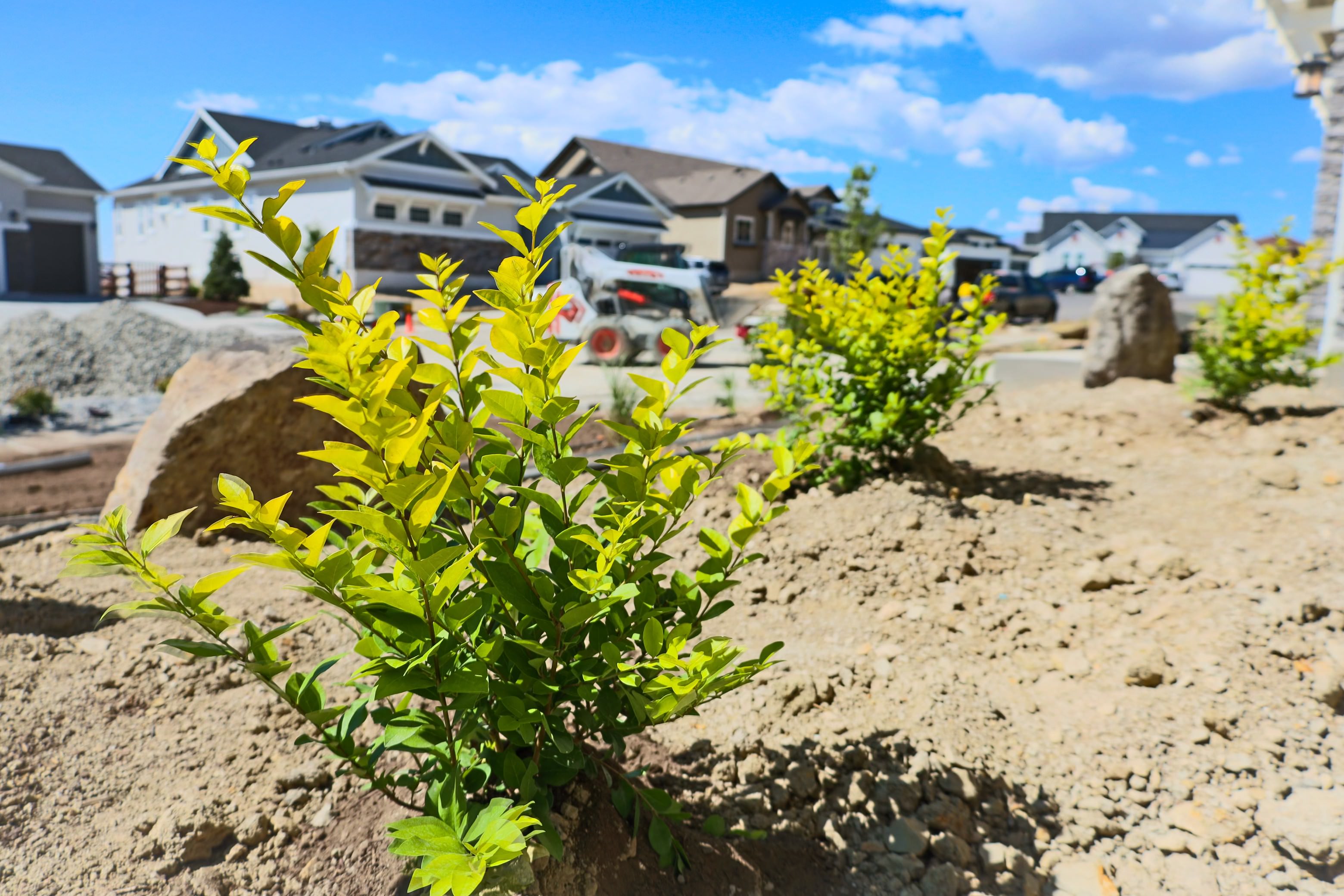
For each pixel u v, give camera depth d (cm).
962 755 312
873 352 544
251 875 230
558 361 211
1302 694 332
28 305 2825
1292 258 757
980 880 266
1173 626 383
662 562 227
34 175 3462
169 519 193
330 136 3662
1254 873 268
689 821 267
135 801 254
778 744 309
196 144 173
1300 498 523
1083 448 690
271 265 177
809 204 5438
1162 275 5366
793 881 258
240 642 339
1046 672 366
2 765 260
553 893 219
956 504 512
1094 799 298
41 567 417
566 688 224
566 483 215
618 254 2302
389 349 199
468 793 234
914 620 404
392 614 191
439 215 3428
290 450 513
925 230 6444
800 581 440
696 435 821
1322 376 959
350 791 257
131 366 1573
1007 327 2195
